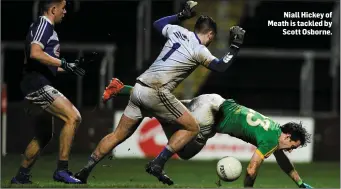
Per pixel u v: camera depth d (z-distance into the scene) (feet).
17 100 217.77
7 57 217.15
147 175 152.87
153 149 192.34
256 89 226.99
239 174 88.84
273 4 240.73
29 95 89.86
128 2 236.63
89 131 192.34
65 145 89.25
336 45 207.92
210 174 159.12
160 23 90.38
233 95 225.15
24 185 85.25
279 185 134.82
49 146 179.01
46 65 89.71
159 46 219.82
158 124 192.44
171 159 196.75
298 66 228.63
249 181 90.12
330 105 230.68
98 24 235.61
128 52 229.86
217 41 224.94
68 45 197.06
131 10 236.63
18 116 188.14
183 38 86.58
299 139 90.94
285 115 201.67
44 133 94.94
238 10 234.79
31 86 89.40
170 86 86.17
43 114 94.58
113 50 199.72
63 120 89.61
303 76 201.87
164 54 86.48
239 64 226.79
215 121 96.73
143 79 86.38
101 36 235.20
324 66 231.71
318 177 158.81
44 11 89.10
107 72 200.75
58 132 165.58
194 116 96.22
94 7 236.22
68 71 88.69
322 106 230.89
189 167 175.42
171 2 231.09
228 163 88.84
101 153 90.48
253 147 196.24
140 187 85.10
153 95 85.71
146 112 89.04
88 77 207.41
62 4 89.45
